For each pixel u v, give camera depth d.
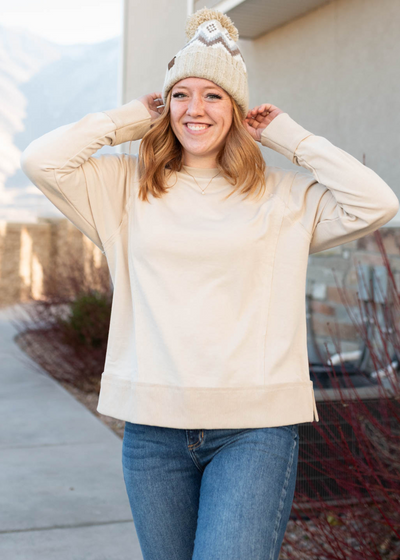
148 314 1.66
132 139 1.90
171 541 1.64
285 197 1.74
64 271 8.58
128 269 1.78
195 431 1.61
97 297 6.74
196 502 1.66
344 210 1.65
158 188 1.74
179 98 1.75
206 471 1.60
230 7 3.60
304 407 1.67
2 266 12.26
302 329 1.71
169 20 4.90
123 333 1.75
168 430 1.63
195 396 1.58
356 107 3.27
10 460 4.00
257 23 3.83
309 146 1.72
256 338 1.64
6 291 12.27
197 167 1.81
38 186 1.75
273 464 1.54
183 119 1.74
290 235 1.71
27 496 3.40
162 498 1.63
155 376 1.63
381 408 2.89
